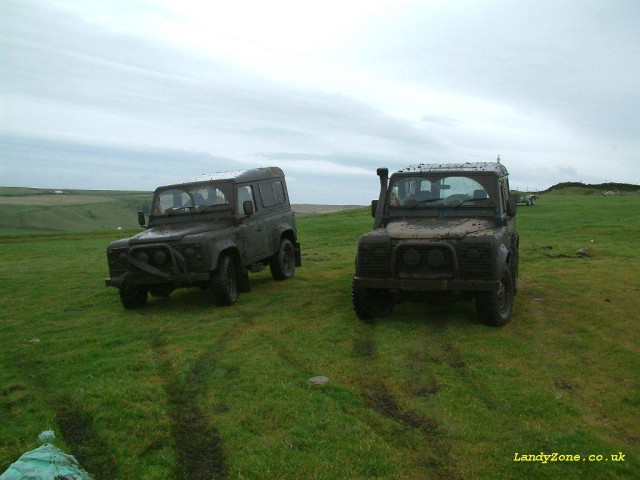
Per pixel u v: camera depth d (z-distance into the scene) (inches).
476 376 219.0
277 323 313.3
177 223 397.1
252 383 215.8
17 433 175.8
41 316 358.0
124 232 1238.3
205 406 196.9
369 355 250.2
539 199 1584.6
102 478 152.6
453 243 280.1
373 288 293.1
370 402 198.7
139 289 377.7
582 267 461.1
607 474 150.5
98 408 193.3
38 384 223.9
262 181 441.1
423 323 300.4
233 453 163.2
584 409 189.6
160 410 192.4
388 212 327.9
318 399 198.4
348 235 884.0
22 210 4266.7
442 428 176.6
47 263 650.2
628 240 649.6
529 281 402.0
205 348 266.5
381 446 164.7
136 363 244.1
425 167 342.6
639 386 208.5
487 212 313.9
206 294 419.5
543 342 261.0
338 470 153.3
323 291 404.5
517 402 193.2
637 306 324.5
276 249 444.5
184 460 162.1
